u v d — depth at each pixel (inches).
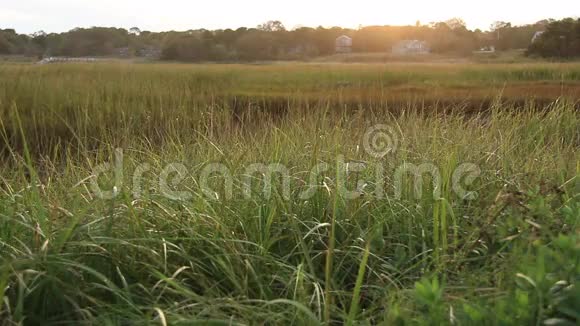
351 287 145.6
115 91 438.3
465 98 389.1
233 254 138.6
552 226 127.7
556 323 91.2
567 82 486.9
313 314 110.7
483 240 139.8
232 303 118.0
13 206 152.9
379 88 450.3
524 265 108.1
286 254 155.3
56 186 183.6
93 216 146.3
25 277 122.0
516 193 135.5
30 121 325.4
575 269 99.7
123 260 136.3
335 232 159.5
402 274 139.6
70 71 623.8
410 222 157.9
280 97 424.2
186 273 135.2
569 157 208.7
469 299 108.5
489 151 210.7
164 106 361.4
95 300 119.4
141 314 116.8
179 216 152.9
